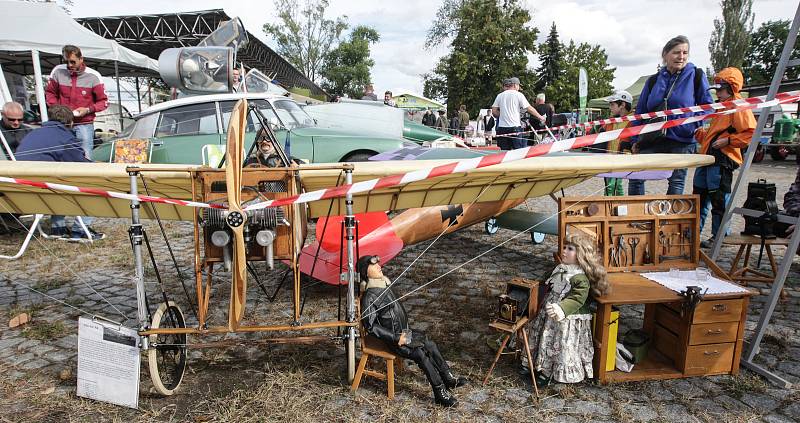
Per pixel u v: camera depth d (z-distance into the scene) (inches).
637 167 114.1
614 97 275.3
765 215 134.3
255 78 352.8
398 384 106.9
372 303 101.1
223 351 123.6
